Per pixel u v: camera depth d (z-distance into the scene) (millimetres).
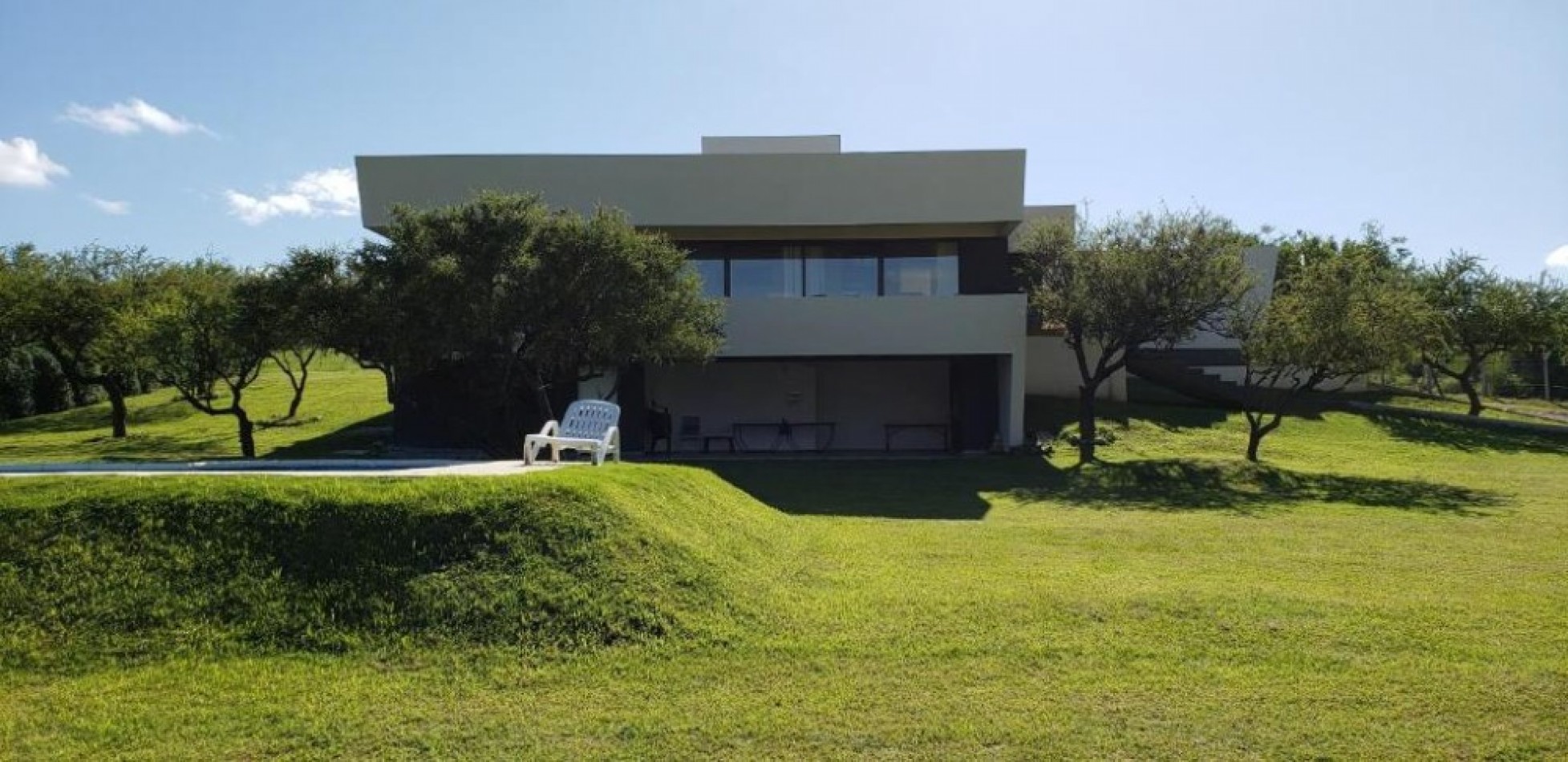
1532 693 5117
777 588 7164
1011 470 18266
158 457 19938
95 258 27500
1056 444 21766
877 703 5027
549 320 14023
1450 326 30047
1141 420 24469
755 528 9242
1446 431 26500
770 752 4473
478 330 13672
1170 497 14977
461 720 4852
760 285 21422
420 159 19359
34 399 31969
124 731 4758
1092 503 14211
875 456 21172
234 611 6027
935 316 20359
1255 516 12836
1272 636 6074
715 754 4457
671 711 4941
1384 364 18703
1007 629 6219
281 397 31234
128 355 20203
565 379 16875
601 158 19750
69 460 19641
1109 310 19156
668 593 6492
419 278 13414
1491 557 9273
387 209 19359
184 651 5715
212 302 19062
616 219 15125
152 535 6543
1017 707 4965
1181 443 22359
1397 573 8383
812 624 6320
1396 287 19953
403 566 6398
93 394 34500
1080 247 20656
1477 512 13555
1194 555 9188
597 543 6848
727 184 19906
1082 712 4895
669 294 15195
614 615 6137
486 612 6066
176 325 18906
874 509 13102
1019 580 7660
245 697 5160
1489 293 30672
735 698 5117
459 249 13758
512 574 6426
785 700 5082
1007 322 20359
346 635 5867
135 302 23234
